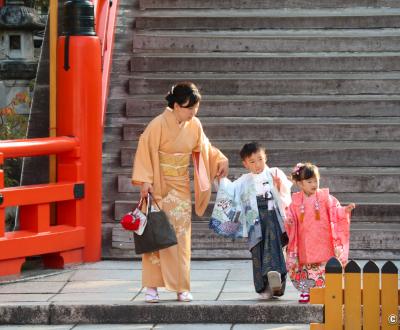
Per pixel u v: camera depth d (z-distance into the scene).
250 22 16.16
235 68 15.52
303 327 10.43
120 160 14.29
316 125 14.48
